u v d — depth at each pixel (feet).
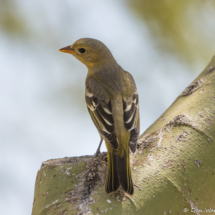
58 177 24.81
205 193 24.82
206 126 27.20
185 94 32.58
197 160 25.45
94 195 22.72
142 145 27.12
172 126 27.81
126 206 22.13
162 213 22.82
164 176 24.12
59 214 21.98
